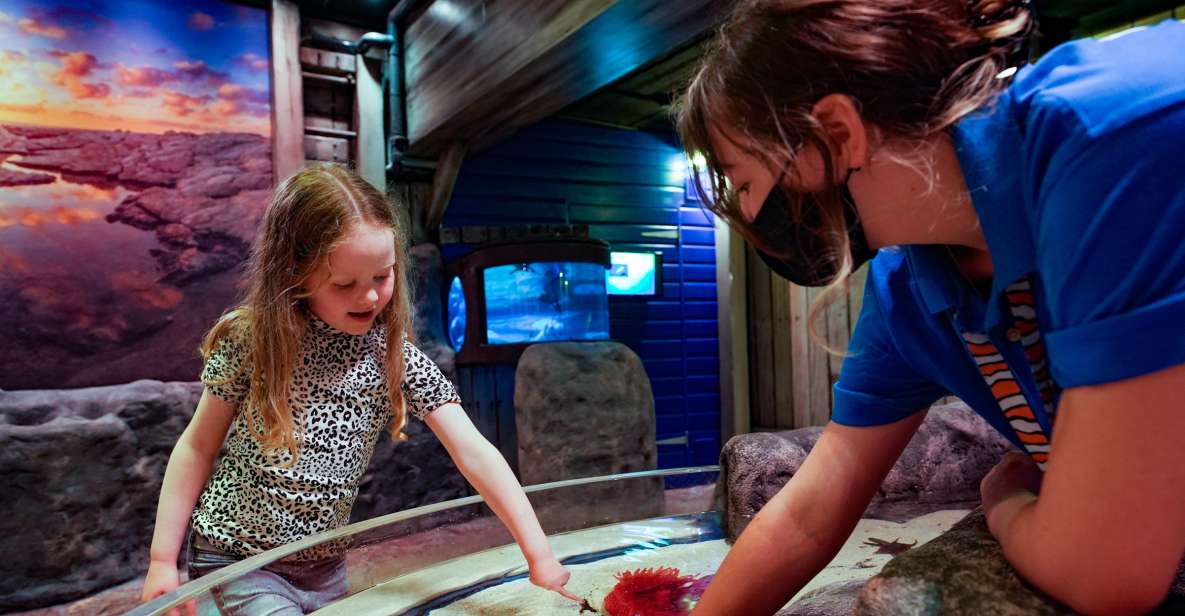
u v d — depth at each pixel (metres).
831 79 0.67
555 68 3.69
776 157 0.72
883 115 0.66
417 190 5.56
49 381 4.30
